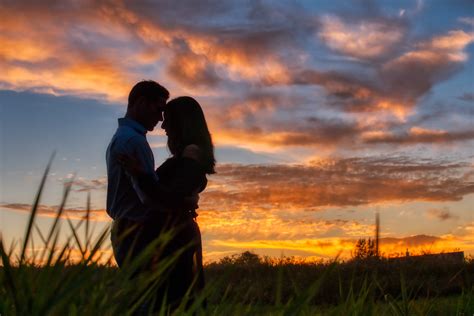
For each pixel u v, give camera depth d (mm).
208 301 1187
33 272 940
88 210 999
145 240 3146
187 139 3393
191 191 3223
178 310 1177
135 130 3467
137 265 1012
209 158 3385
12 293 859
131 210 3197
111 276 1009
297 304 1039
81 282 903
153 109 3533
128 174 3209
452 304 2037
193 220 3240
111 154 3352
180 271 3016
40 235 932
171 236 1077
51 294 875
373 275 1291
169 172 3455
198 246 3174
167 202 3104
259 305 1138
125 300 978
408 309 1888
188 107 3432
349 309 1290
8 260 862
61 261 921
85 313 929
